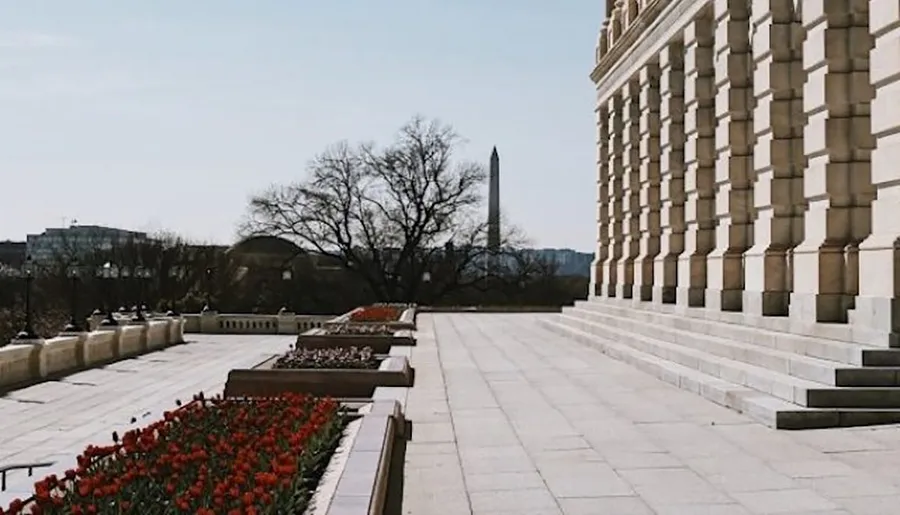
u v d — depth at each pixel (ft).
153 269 249.96
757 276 62.03
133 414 66.18
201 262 254.47
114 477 25.52
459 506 28.94
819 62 53.21
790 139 60.49
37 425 61.11
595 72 123.65
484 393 54.60
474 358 76.74
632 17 105.70
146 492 24.70
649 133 96.48
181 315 172.04
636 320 85.87
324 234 236.43
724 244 70.38
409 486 31.73
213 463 27.48
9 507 21.79
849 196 52.60
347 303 251.60
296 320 175.01
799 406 41.73
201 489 23.29
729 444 37.32
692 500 28.76
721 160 70.64
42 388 82.02
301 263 251.19
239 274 253.24
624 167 111.04
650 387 55.67
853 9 52.13
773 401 43.27
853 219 52.47
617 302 108.58
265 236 238.89
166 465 26.50
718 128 71.36
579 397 52.06
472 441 39.58
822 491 29.32
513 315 164.86
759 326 60.34
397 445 38.88
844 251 52.13
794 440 37.78
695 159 77.71
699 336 64.28
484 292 247.29
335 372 58.44
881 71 47.06
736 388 48.03
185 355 120.98
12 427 60.23
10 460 47.91
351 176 255.91
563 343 92.63
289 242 237.45
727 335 62.03
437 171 239.30
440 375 64.34
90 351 104.99
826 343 47.47
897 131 45.91
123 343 118.21
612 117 117.29
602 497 29.53
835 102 52.54
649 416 44.75
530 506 28.71
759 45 61.82
